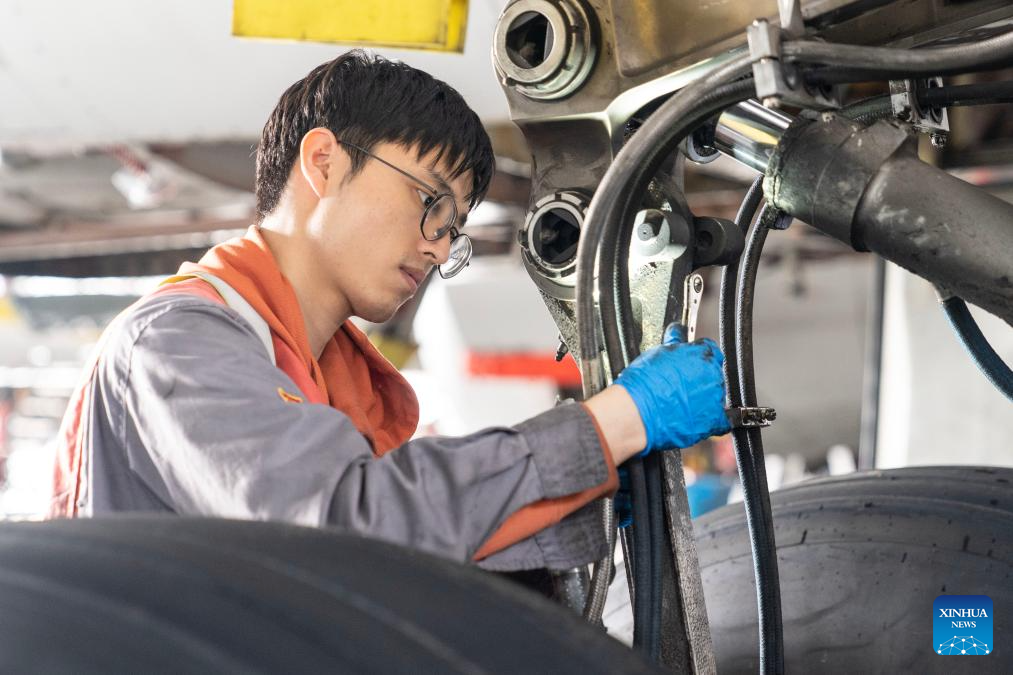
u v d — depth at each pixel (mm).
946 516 1304
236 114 2564
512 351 6738
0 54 2498
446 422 7031
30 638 708
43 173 4633
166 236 4855
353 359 1381
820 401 8008
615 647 758
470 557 937
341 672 669
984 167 2963
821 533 1373
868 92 2371
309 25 1482
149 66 2455
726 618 1377
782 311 7836
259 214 1270
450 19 1495
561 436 964
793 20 937
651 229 1121
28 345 7543
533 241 1178
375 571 754
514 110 1167
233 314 1067
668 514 1081
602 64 1118
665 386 996
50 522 822
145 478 1038
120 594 715
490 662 699
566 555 996
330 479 928
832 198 989
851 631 1285
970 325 1219
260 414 958
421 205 1194
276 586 714
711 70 959
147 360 1021
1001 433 3107
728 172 3600
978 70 919
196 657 675
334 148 1185
